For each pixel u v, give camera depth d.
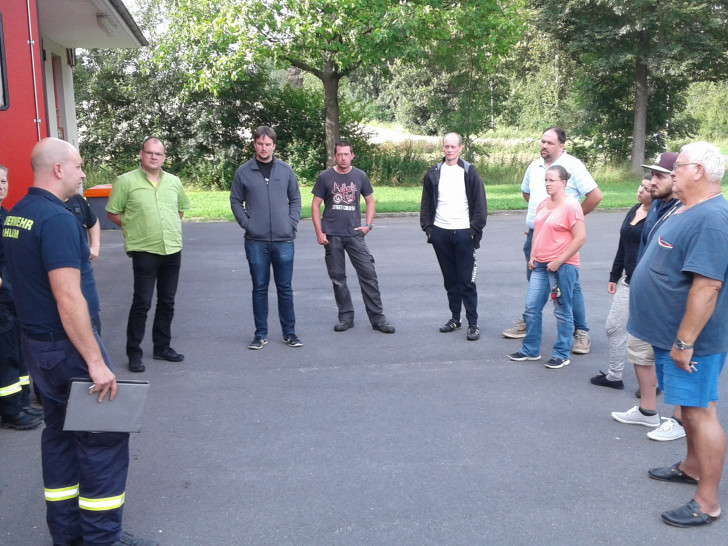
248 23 20.83
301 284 9.99
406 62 23.09
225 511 4.04
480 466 4.60
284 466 4.59
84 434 3.41
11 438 5.08
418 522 3.92
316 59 23.77
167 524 3.90
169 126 24.61
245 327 7.89
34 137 6.20
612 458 4.74
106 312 8.50
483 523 3.91
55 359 3.36
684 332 3.85
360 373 6.38
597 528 3.87
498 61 25.53
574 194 7.01
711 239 3.81
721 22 27.23
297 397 5.79
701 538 3.79
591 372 6.47
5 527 3.89
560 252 6.43
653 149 29.98
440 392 5.92
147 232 6.33
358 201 7.69
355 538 3.76
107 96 24.30
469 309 7.42
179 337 7.49
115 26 14.62
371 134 27.08
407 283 10.07
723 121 49.75
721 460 3.89
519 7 23.78
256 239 7.00
